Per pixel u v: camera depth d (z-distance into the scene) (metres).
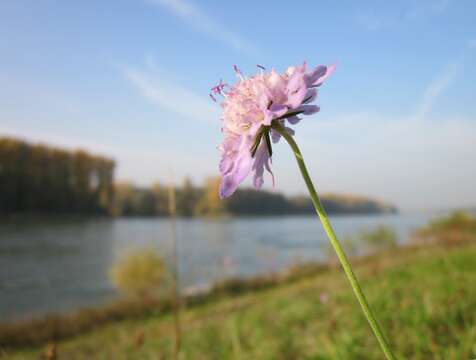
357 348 3.34
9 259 23.77
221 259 24.42
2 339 10.30
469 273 5.58
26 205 59.53
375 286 6.03
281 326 5.20
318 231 51.12
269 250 29.86
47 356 2.62
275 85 1.38
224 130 1.49
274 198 103.06
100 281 18.78
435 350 2.99
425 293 4.47
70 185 65.44
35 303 14.97
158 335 7.66
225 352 4.52
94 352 7.00
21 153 59.34
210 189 78.25
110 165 70.88
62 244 30.77
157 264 15.49
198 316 9.42
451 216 31.06
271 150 1.38
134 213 74.25
